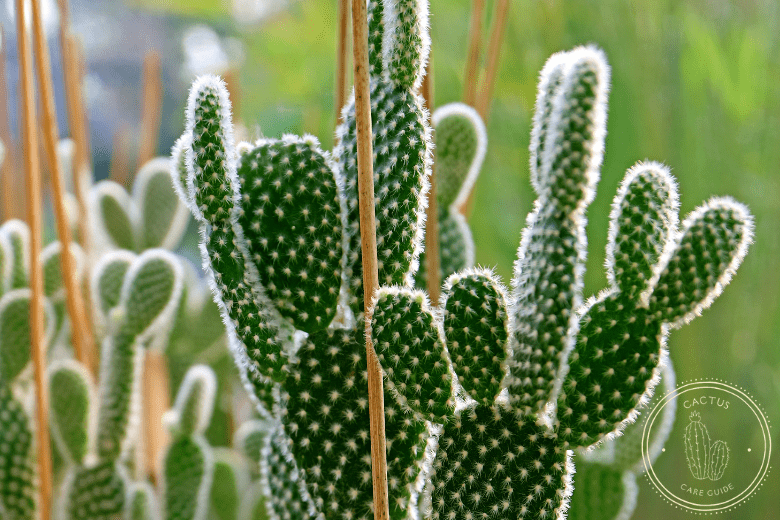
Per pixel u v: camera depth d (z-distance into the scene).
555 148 0.93
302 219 0.93
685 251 0.92
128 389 1.09
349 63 1.38
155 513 1.09
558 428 0.93
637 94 1.94
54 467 1.12
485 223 2.01
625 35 1.95
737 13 1.97
